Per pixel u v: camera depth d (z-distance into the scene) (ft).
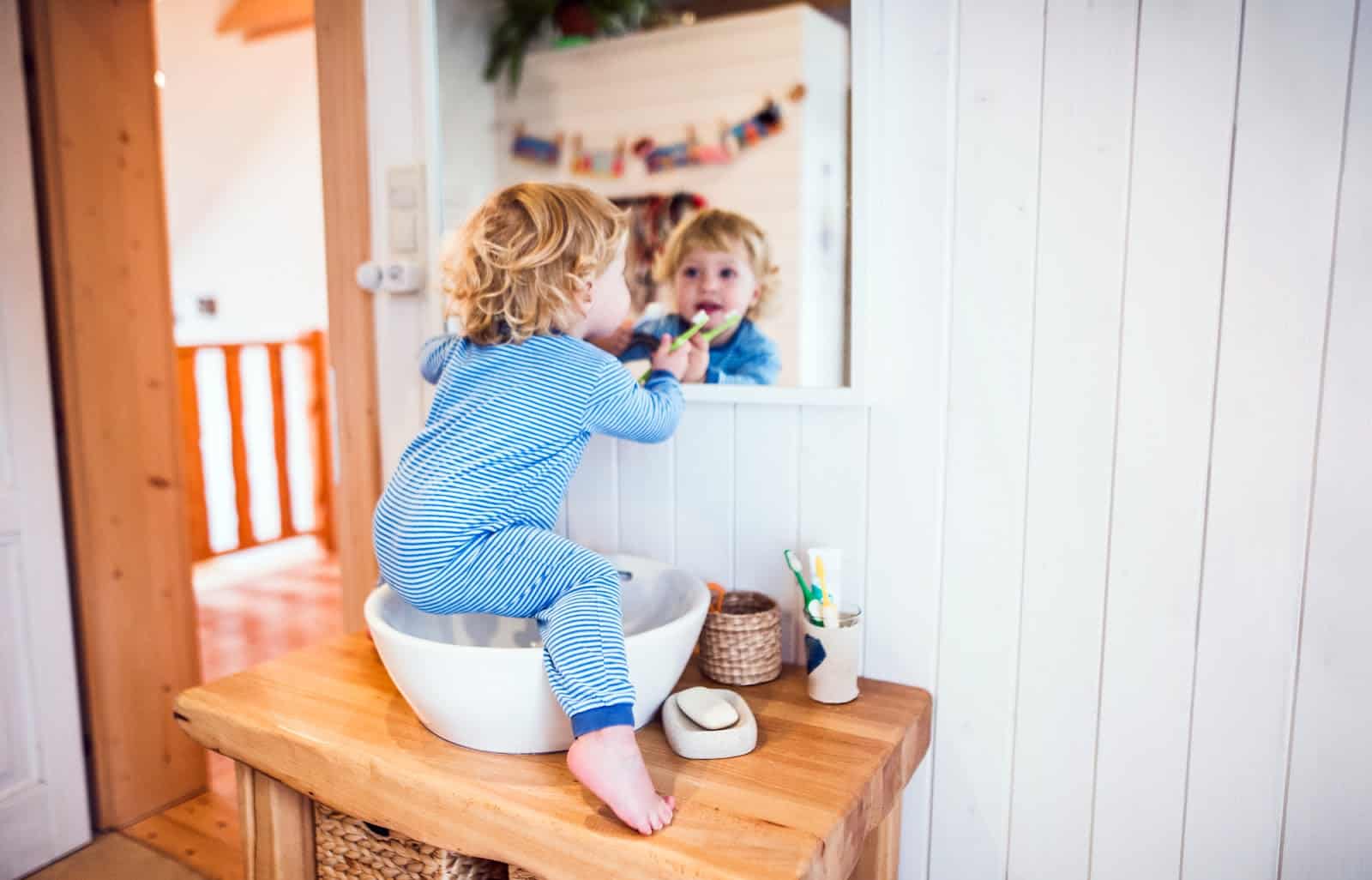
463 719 3.30
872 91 3.79
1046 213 3.56
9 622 5.79
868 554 4.05
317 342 13.51
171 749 6.83
